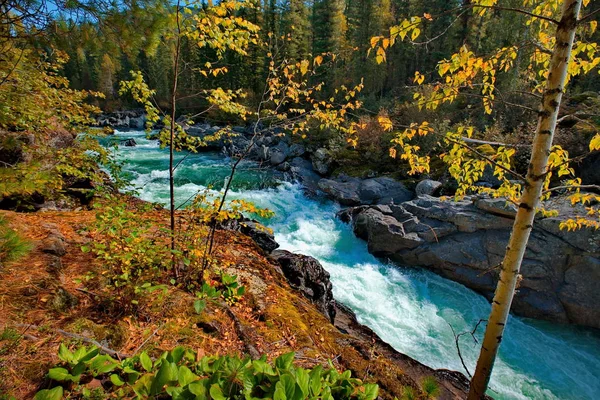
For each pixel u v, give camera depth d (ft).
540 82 11.07
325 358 10.79
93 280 10.50
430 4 82.48
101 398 5.95
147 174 53.36
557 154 9.23
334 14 93.71
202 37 11.55
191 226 13.55
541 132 7.52
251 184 51.01
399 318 23.49
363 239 34.76
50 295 8.88
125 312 9.57
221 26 13.33
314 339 12.03
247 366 6.49
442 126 44.93
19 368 6.49
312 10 98.84
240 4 11.26
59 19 8.78
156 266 11.05
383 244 30.83
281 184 51.65
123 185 17.54
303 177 54.60
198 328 10.05
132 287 9.51
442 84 9.41
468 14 69.41
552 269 24.07
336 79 65.98
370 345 14.05
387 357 13.80
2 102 10.48
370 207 37.37
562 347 21.63
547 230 24.54
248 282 14.30
